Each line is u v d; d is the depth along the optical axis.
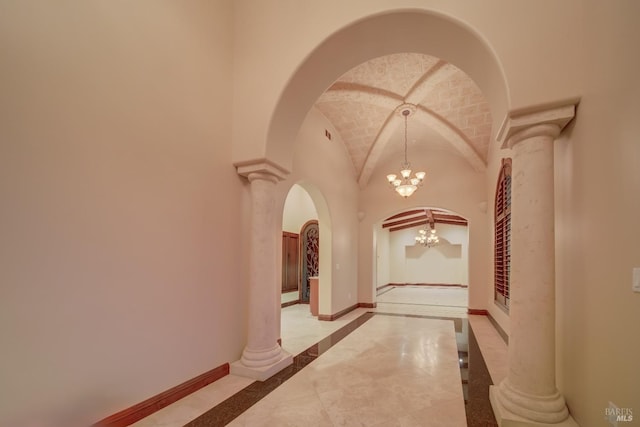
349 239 7.32
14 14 1.82
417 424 2.29
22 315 1.80
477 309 6.73
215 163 3.26
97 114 2.21
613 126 1.76
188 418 2.39
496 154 5.61
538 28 2.31
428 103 5.55
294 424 2.30
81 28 2.14
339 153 6.79
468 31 2.51
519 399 2.18
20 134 1.82
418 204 7.52
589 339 1.98
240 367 3.21
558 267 2.47
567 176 2.34
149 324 2.50
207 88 3.20
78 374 2.04
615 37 1.76
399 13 2.76
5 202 1.75
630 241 1.60
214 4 3.37
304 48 3.19
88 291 2.11
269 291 3.44
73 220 2.05
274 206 3.59
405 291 12.51
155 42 2.67
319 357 3.82
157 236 2.60
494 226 5.86
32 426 1.82
